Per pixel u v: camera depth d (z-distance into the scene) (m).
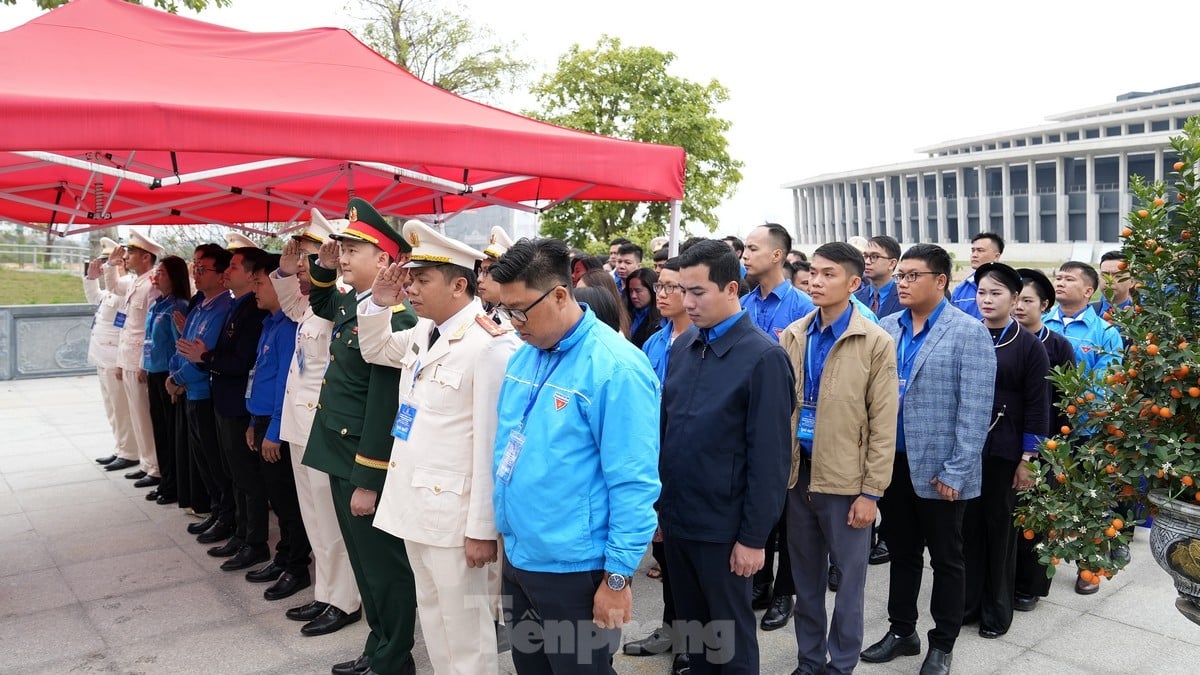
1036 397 3.46
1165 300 2.29
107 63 3.77
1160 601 4.04
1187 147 2.27
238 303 4.43
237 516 4.70
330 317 3.51
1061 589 4.23
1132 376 2.29
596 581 2.23
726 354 2.66
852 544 3.01
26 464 6.82
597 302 3.35
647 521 2.16
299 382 3.68
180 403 5.29
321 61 4.59
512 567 2.31
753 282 4.61
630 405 2.17
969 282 5.38
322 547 3.68
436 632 2.83
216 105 3.27
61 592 4.16
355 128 3.49
